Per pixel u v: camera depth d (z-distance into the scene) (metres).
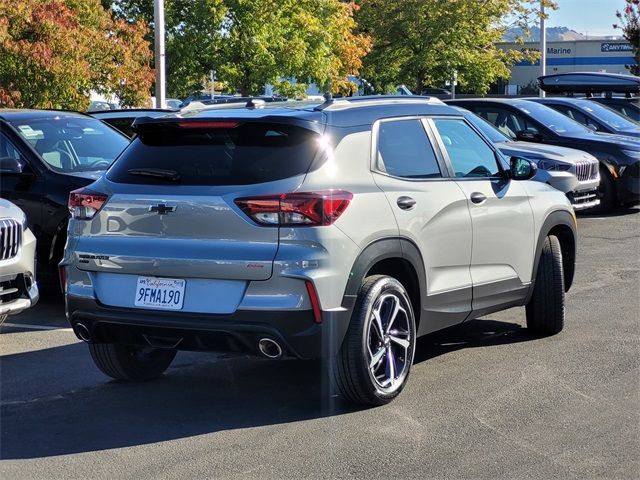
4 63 15.44
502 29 31.30
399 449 4.89
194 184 5.26
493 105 15.53
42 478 4.59
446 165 6.19
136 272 5.31
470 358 6.70
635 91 21.45
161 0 17.00
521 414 5.44
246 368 6.59
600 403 5.64
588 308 8.38
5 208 6.74
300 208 5.00
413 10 29.06
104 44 17.28
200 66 23.55
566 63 53.47
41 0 16.62
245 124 5.31
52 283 8.41
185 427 5.32
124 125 12.54
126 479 4.56
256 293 5.01
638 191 15.22
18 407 5.73
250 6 22.67
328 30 24.66
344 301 5.14
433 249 5.88
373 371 5.41
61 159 8.77
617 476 4.52
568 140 15.12
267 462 4.74
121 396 5.96
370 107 5.81
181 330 5.16
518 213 6.75
